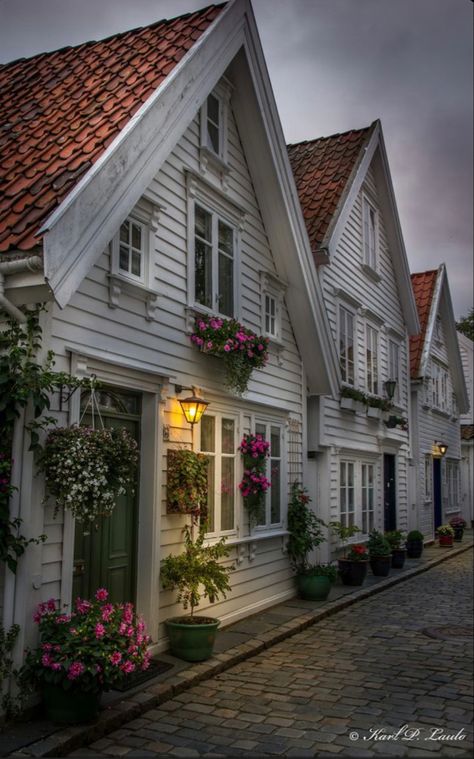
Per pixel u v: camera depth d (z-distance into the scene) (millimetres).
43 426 5672
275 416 10547
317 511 12562
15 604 5406
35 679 5242
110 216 5980
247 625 8789
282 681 6641
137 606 7129
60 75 8031
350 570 12109
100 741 5145
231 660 7148
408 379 18500
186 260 8109
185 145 8289
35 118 7051
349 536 12438
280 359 10719
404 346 18375
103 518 6746
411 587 12594
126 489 7066
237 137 9703
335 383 11906
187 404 7699
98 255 5836
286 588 10656
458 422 25281
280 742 5141
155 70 7426
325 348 11445
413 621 9477
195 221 8477
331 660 7414
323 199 13320
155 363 7414
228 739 5195
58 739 4902
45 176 5938
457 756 4887
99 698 5359
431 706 5934
